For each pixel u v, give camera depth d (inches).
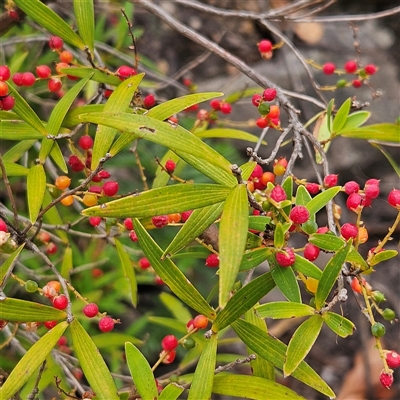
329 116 31.7
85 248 47.9
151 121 25.9
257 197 26.6
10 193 28.5
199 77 61.8
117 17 53.4
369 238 56.5
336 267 26.5
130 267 31.9
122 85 29.0
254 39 63.9
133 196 26.0
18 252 27.8
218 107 33.1
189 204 26.2
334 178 29.3
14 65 38.6
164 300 35.1
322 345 54.2
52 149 29.8
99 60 33.8
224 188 26.3
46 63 45.5
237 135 32.7
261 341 27.5
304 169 55.4
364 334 48.3
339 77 58.6
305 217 26.6
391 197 27.3
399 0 64.4
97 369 27.3
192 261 44.1
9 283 40.7
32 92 43.8
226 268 24.9
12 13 35.8
